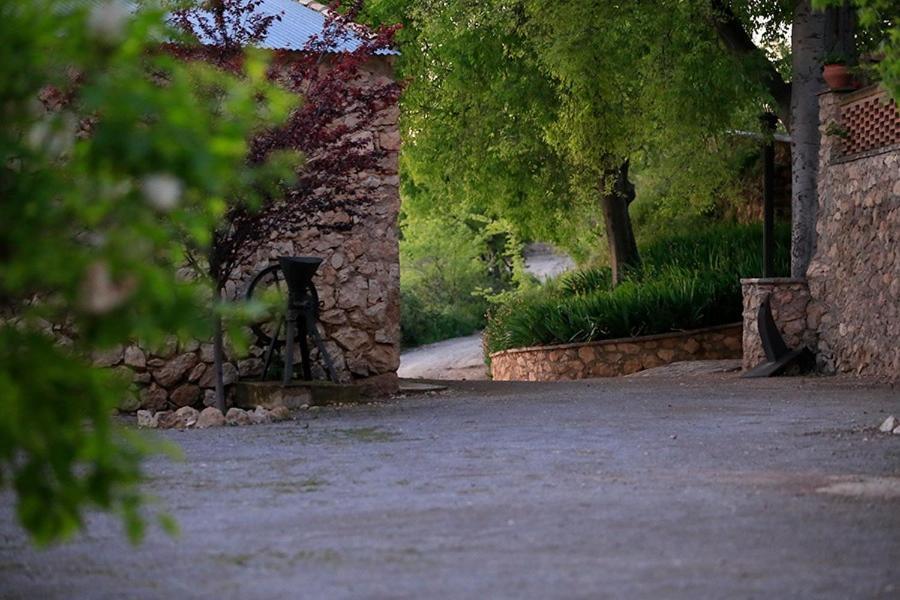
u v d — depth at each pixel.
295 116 15.20
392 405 16.73
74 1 4.08
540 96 29.05
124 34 3.99
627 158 31.48
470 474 9.69
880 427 12.32
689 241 35.94
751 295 23.12
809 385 18.75
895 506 7.86
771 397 16.70
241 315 4.17
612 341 30.28
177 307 3.99
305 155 15.31
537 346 31.45
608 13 23.86
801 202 23.36
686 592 5.62
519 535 7.06
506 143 30.00
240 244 15.48
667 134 26.61
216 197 4.18
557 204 33.06
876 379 19.30
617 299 31.11
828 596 5.55
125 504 4.15
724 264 32.25
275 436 13.15
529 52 28.48
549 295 39.00
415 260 51.84
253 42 15.40
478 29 28.47
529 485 8.99
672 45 23.94
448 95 30.73
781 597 5.53
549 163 32.31
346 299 18.17
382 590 5.82
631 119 27.98
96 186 3.90
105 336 3.92
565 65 24.39
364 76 18.31
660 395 17.50
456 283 51.44
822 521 7.36
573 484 8.99
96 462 4.09
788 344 22.48
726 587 5.71
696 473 9.48
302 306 16.70
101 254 3.82
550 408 15.73
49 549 7.11
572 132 28.20
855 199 20.84
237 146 3.96
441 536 7.09
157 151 3.87
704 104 24.77
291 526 7.60
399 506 8.22
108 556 6.87
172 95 3.92
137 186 3.96
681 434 12.31
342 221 18.11
